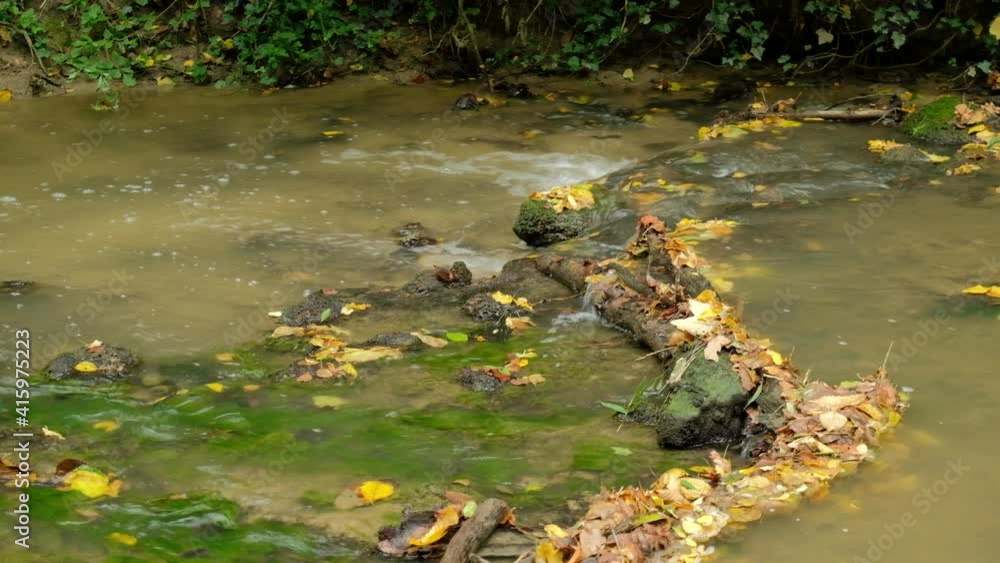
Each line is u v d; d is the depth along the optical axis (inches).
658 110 412.2
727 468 173.3
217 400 199.0
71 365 210.5
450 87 449.7
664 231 265.6
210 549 151.2
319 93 440.1
